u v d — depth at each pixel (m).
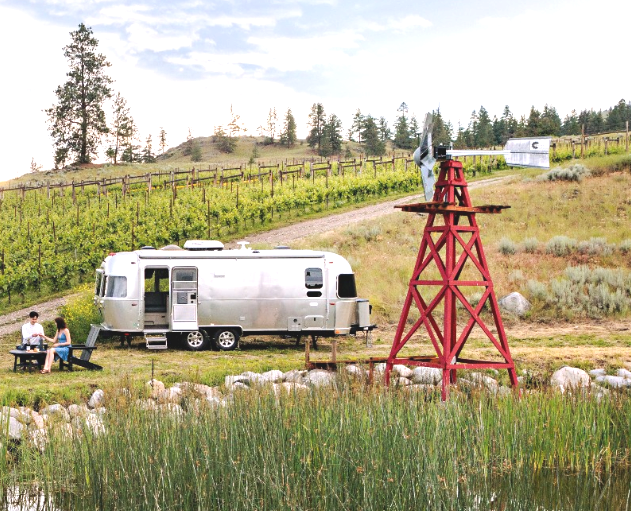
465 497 7.21
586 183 34.34
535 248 26.11
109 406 9.70
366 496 7.25
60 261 27.92
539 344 16.94
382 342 18.77
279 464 7.82
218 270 17.83
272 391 9.95
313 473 7.73
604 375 13.30
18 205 46.81
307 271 18.09
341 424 8.48
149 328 18.27
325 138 149.38
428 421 8.80
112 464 8.12
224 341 17.88
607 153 50.78
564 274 23.09
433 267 24.67
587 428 9.20
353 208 39.41
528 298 21.50
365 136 152.38
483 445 8.59
